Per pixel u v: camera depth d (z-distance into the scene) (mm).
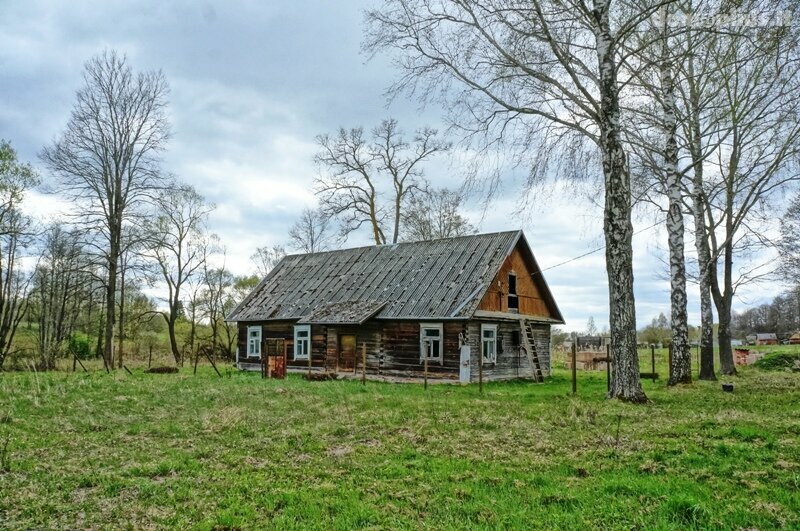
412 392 19094
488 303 26438
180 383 21828
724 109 22312
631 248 16094
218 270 51562
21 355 40219
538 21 16250
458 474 8273
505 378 27594
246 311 33719
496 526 6262
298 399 16609
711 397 15961
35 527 6488
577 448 9711
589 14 16609
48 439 11031
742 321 111062
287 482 8047
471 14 16453
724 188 24719
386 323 26984
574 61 17203
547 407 14250
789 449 9031
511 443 10211
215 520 6531
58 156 30688
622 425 11500
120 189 33000
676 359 20141
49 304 47062
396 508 6898
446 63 17141
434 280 27688
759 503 6730
